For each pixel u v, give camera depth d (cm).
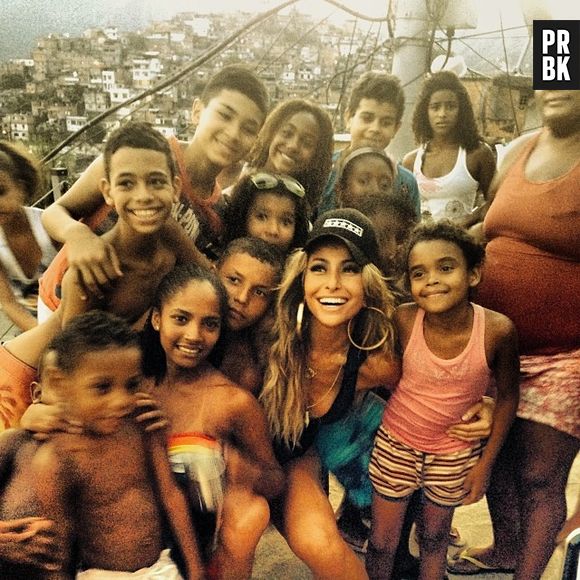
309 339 95
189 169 87
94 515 96
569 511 108
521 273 95
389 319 95
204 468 99
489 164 94
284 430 102
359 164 92
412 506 111
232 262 90
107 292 89
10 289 92
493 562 114
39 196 90
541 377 100
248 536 104
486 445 104
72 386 90
